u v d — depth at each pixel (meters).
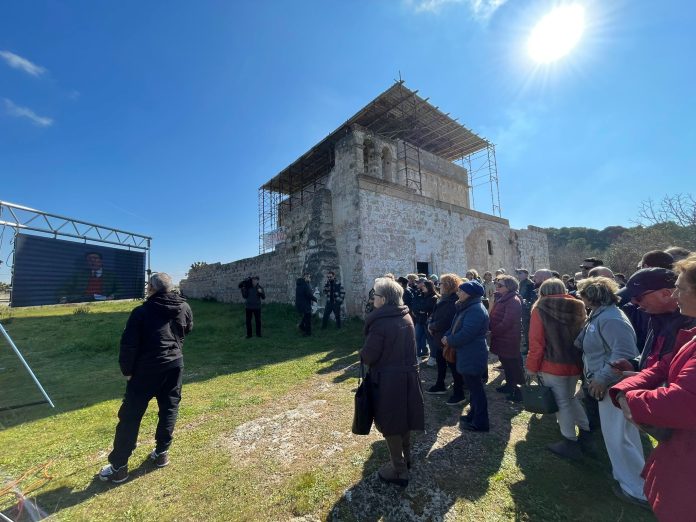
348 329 9.62
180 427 3.77
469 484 2.64
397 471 2.60
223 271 21.00
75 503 2.51
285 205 20.80
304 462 3.00
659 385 1.67
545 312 3.08
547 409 2.86
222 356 7.12
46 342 8.59
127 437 2.79
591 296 2.65
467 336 3.43
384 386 2.54
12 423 3.99
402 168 15.79
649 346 2.18
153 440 3.50
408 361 2.64
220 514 2.38
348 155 12.09
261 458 3.09
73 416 4.16
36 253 9.55
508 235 18.52
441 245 14.07
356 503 2.45
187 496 2.58
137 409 2.85
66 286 10.38
